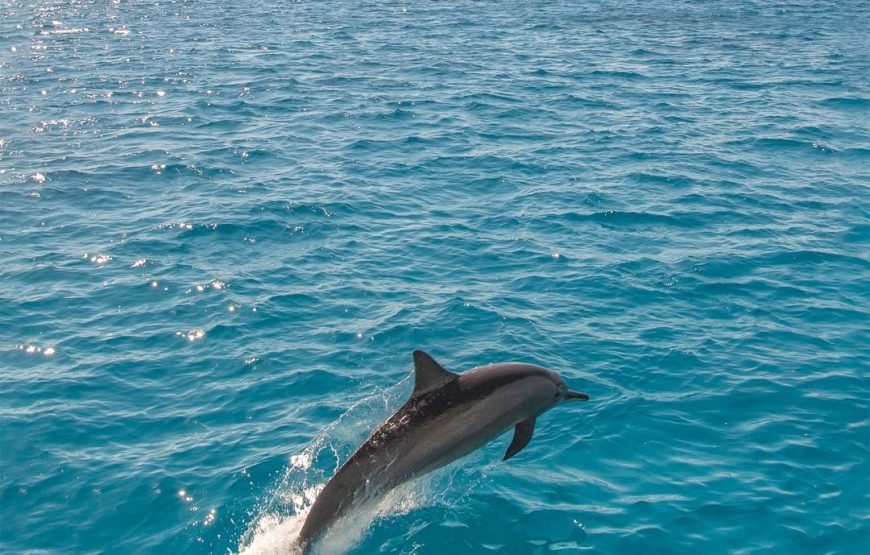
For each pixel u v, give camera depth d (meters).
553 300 19.61
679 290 20.14
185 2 64.25
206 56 45.53
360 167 28.38
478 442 11.92
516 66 43.88
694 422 15.33
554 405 12.48
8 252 21.84
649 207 25.11
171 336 17.97
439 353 17.38
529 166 28.66
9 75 41.06
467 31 53.59
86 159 28.94
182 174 27.56
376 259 21.59
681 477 13.97
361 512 11.66
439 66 43.53
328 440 14.61
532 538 12.66
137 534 12.71
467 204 25.41
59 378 16.45
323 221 23.83
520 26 55.56
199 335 17.98
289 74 41.38
